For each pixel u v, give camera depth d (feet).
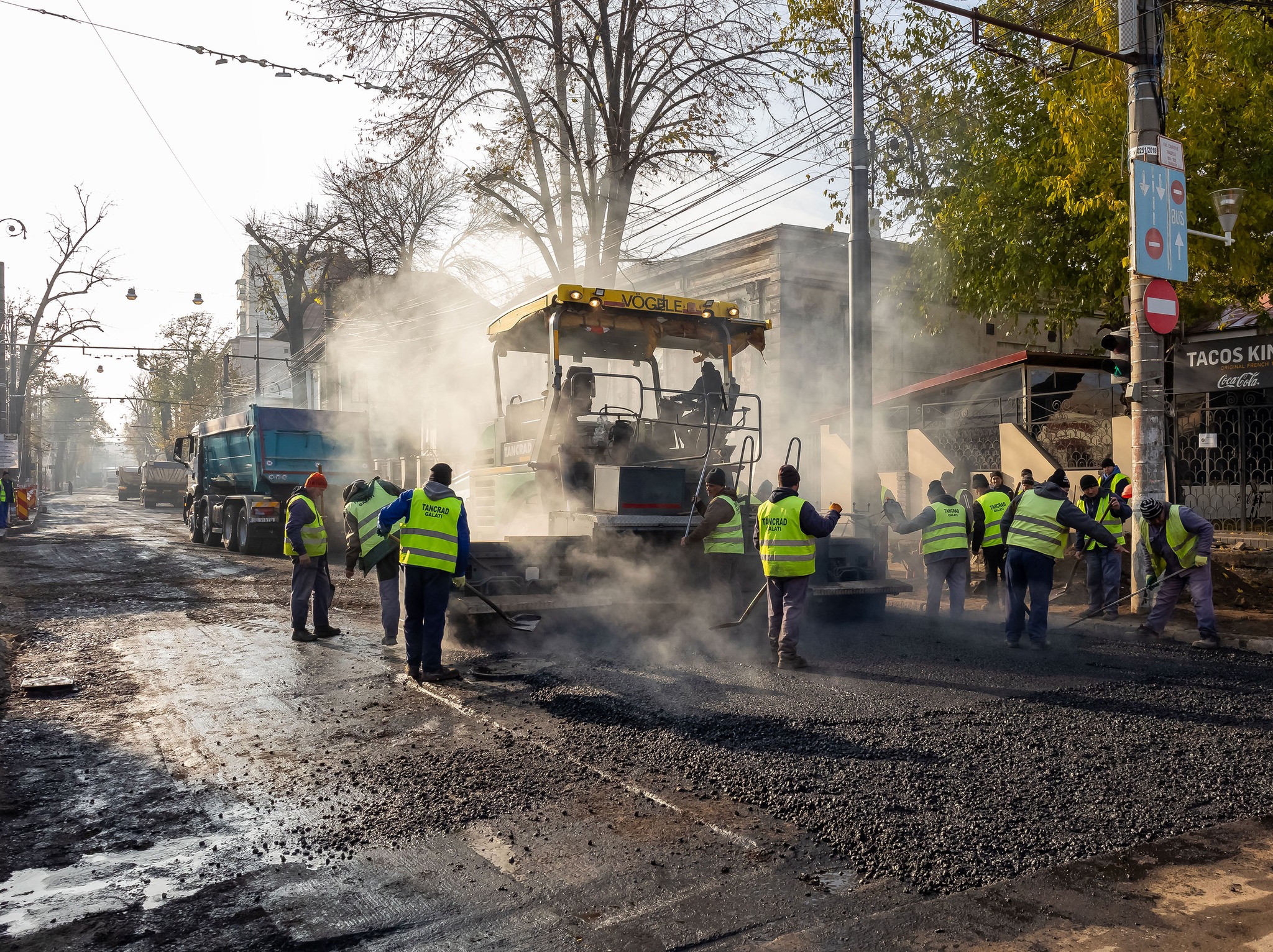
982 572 46.42
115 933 10.93
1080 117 41.11
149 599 41.14
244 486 69.77
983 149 49.29
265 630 32.73
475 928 11.00
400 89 69.31
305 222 136.05
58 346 154.71
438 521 24.09
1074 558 43.50
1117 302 47.16
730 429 33.19
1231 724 19.57
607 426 31.60
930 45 50.85
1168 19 39.32
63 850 13.47
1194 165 40.91
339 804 15.25
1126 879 12.19
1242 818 14.37
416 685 23.70
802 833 13.82
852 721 19.75
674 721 19.86
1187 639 29.48
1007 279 48.39
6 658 27.40
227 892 12.05
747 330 34.22
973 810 14.62
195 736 19.34
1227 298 48.21
